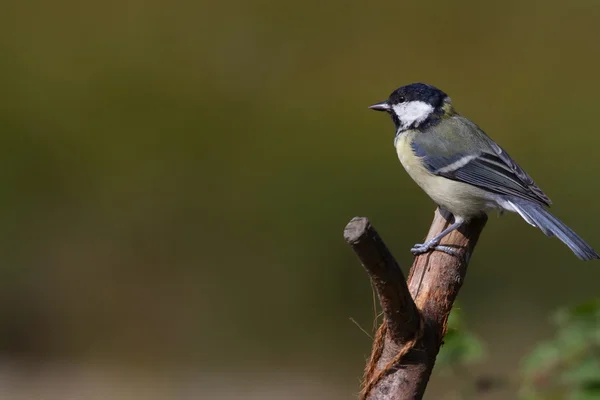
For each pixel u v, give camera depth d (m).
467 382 6.61
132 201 13.80
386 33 15.70
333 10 15.95
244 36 15.54
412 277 5.57
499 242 13.34
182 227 13.64
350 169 13.80
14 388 11.96
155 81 14.88
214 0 15.80
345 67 15.32
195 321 13.18
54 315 13.35
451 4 16.05
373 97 14.92
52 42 14.98
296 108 14.74
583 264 13.09
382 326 5.02
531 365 6.18
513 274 13.15
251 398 11.74
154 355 12.89
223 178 13.89
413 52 15.47
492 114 14.66
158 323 13.20
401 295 4.57
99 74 14.80
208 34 15.52
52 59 14.79
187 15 15.66
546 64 15.22
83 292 13.41
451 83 15.12
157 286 13.42
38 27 15.16
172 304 13.30
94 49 15.10
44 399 11.68
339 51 15.51
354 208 13.45
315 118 14.55
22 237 13.55
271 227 13.54
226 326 13.09
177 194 13.79
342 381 12.20
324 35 15.69
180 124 14.34
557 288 13.02
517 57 15.36
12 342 13.12
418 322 4.81
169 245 13.56
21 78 14.47
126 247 13.59
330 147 14.11
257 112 14.64
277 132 14.37
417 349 4.86
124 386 12.09
